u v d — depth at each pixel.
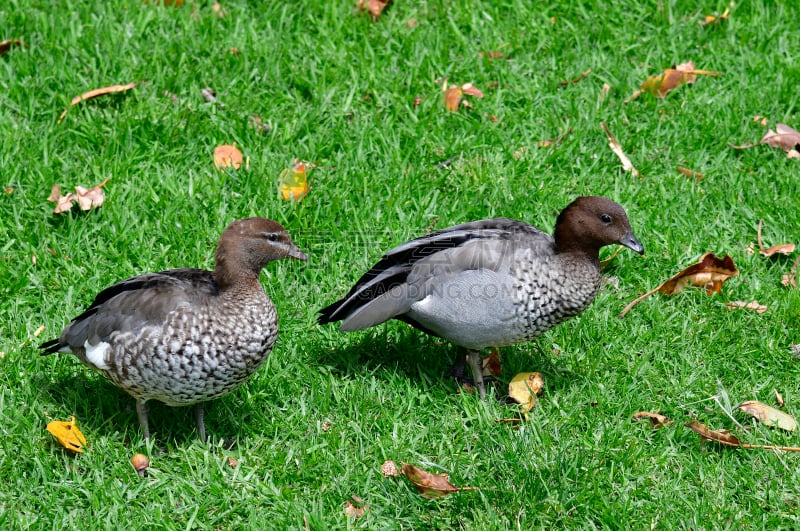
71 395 9.44
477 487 8.64
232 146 12.24
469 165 12.41
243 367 8.71
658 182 12.37
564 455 8.91
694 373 10.09
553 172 12.55
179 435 9.36
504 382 10.26
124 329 8.48
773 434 9.30
